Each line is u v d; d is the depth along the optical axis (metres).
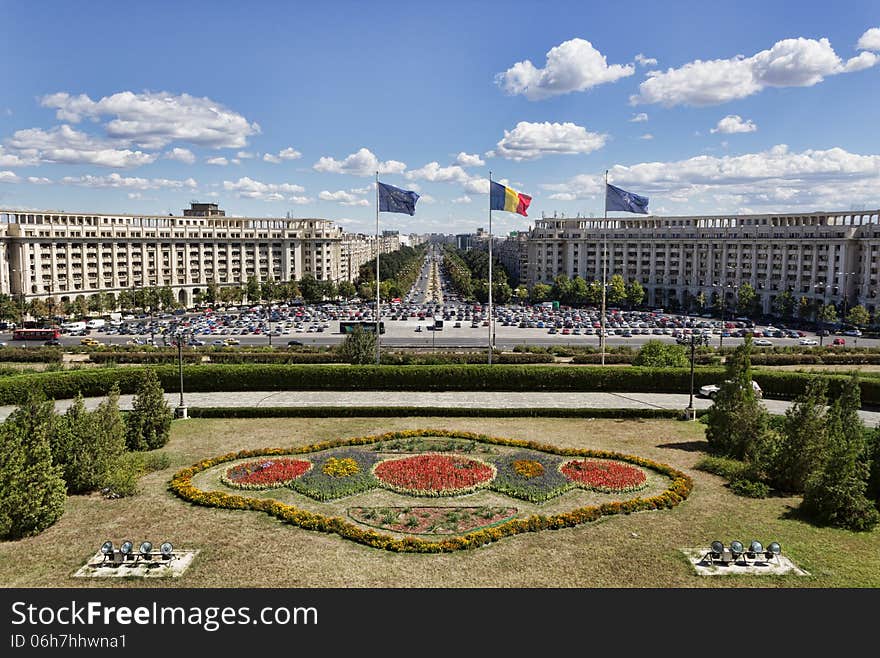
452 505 36.78
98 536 32.59
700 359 91.50
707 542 32.12
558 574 28.81
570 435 52.69
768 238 190.38
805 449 39.00
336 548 31.23
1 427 34.75
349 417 58.53
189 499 37.19
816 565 29.78
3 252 173.38
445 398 66.31
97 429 39.44
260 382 70.00
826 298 176.38
